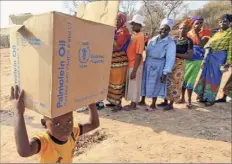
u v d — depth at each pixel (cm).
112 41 184
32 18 147
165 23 533
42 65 148
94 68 173
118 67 551
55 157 185
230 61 606
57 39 143
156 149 405
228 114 579
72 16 148
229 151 407
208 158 382
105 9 185
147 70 561
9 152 405
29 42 152
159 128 491
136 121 523
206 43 629
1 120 541
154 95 566
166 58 538
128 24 569
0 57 1576
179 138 449
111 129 480
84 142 432
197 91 641
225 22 611
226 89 662
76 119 527
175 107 618
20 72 163
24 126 166
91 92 176
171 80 571
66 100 158
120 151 397
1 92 760
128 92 569
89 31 162
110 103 612
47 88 149
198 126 506
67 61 152
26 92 162
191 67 602
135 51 543
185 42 556
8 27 158
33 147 172
